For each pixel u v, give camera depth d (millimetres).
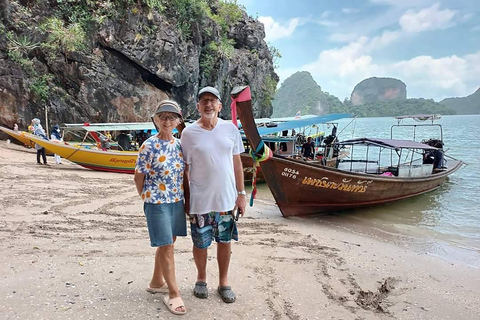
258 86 38781
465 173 18688
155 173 3186
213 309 3469
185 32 25922
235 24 36656
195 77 27359
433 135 53406
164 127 3176
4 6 19531
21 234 5527
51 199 8445
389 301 4332
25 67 19938
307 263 5426
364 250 6566
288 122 15273
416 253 6711
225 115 33938
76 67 21344
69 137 21453
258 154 4707
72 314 3096
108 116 22703
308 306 3902
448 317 4020
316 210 9375
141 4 23000
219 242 3559
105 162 14070
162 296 3588
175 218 3295
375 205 10789
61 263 4309
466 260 6480
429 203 11719
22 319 2943
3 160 14234
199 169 3330
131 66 23531
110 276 4008
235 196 3514
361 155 28281
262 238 6746
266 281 4461
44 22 20953
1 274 3812
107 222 6793
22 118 19953
